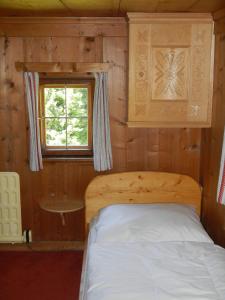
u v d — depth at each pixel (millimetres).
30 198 3236
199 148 3145
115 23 2939
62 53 2996
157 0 2227
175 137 3137
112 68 3018
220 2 2277
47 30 2949
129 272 1950
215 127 2695
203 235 2391
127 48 2969
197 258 2115
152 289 1771
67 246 3244
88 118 3162
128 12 2609
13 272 2834
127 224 2465
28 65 2926
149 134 3133
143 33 2666
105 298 1698
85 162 3174
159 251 2191
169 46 2684
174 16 2623
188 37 2670
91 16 2852
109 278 1889
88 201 2936
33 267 2914
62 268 2904
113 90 3051
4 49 2980
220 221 2598
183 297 1696
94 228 2594
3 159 3162
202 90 2740
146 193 2947
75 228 3299
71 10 2584
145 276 1907
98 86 2971
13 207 3205
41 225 3285
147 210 2631
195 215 2658
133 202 2955
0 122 3098
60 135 3195
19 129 3111
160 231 2393
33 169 3062
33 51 2988
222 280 1865
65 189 3227
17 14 2762
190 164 3176
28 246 3225
